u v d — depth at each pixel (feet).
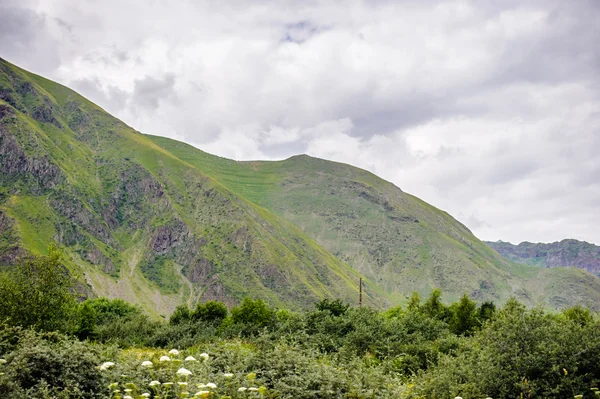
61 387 36.91
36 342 43.88
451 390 45.39
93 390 37.78
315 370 41.96
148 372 38.88
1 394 34.24
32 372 37.35
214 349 51.34
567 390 40.78
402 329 110.22
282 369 43.14
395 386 42.98
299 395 38.04
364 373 45.11
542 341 44.06
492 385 43.32
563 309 69.41
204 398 30.19
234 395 35.78
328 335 104.73
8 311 103.71
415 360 79.30
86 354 40.14
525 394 41.45
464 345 56.59
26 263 111.65
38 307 107.24
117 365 40.83
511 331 46.16
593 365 41.88
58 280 114.01
